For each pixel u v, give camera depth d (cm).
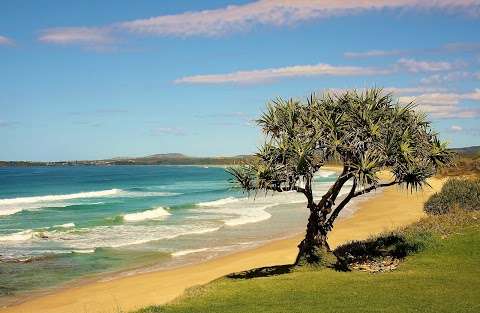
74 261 2741
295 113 1634
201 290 1566
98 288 2178
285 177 1568
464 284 1418
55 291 2158
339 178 1627
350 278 1553
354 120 1588
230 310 1279
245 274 1861
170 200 6869
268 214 4744
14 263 2694
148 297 1978
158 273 2414
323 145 1589
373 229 3278
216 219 4441
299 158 1534
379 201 5534
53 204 6334
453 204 2852
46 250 3050
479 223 2094
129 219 4453
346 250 1994
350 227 3422
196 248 3053
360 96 1639
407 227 2383
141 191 8725
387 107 1655
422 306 1222
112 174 18325
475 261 1658
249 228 3856
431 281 1461
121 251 3002
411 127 1620
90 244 3241
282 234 3528
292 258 2492
